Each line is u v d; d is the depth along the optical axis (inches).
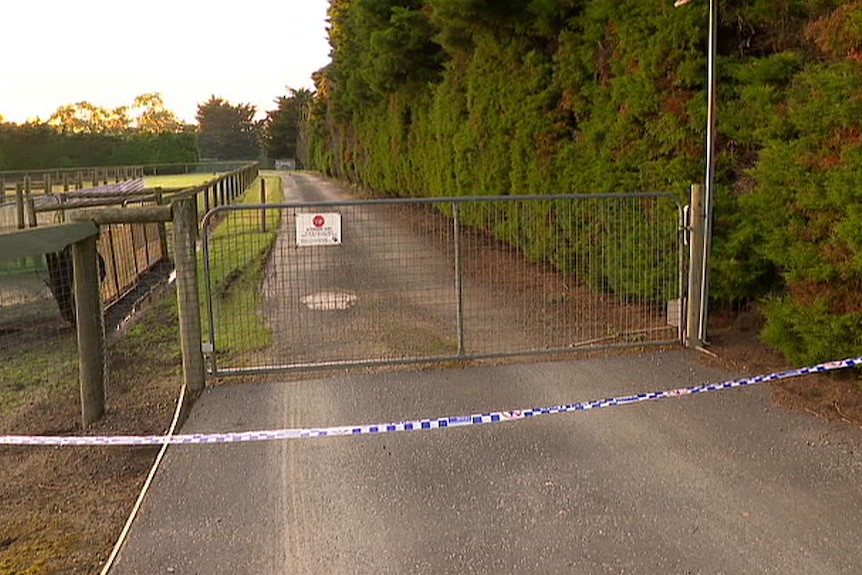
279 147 3932.1
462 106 514.0
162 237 502.9
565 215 341.7
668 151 264.7
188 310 216.2
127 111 3745.1
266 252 490.0
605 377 223.6
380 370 234.7
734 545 129.9
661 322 279.0
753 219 231.0
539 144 362.3
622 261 295.9
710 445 172.1
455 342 266.7
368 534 137.8
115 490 164.9
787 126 214.7
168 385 236.2
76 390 243.3
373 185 1072.2
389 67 679.1
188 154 3132.4
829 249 196.5
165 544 136.0
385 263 454.0
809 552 127.0
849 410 187.8
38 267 297.7
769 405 194.5
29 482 169.6
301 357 252.4
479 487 154.9
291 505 149.6
